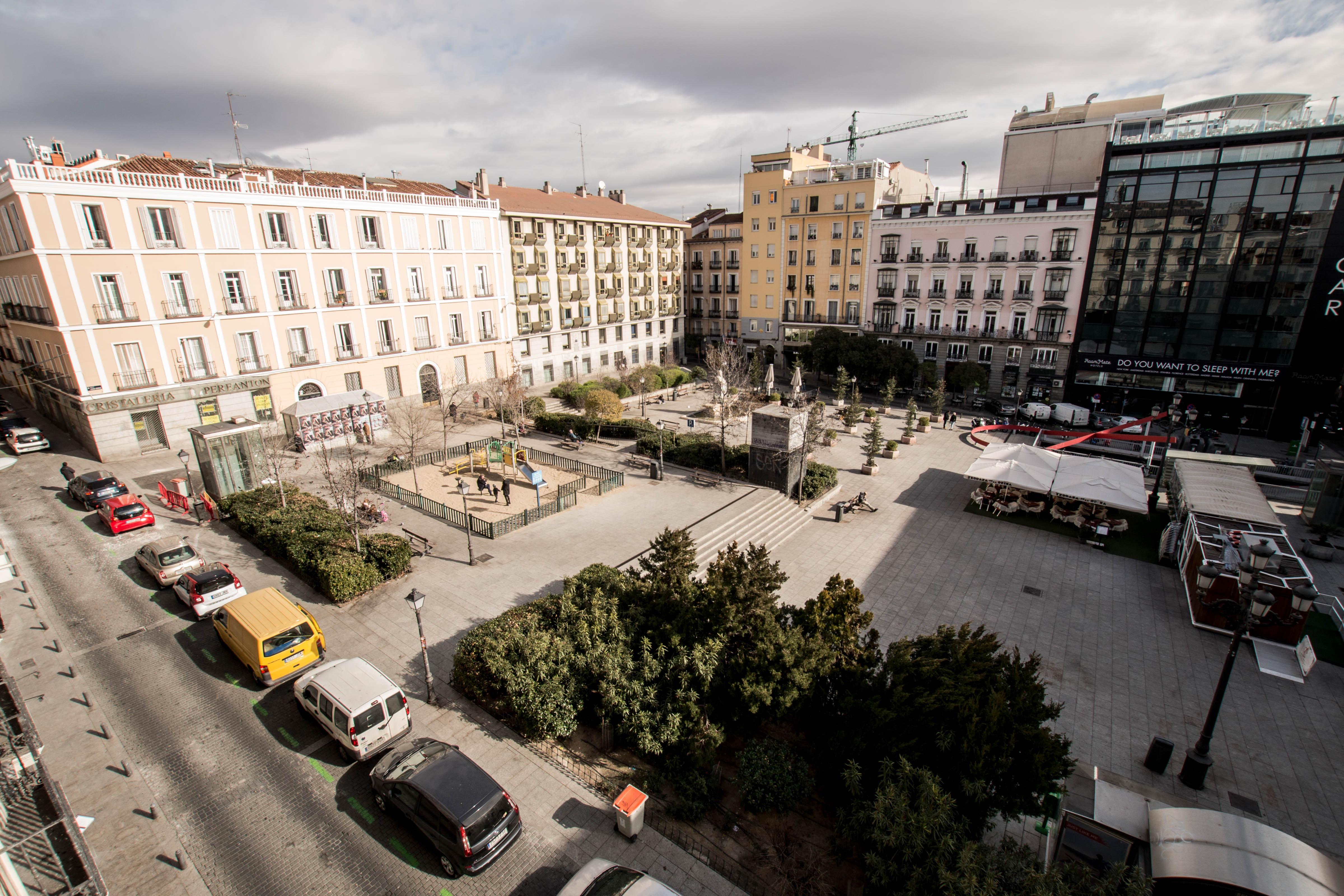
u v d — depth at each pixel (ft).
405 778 37.55
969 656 38.81
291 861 36.58
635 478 100.99
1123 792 37.65
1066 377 159.22
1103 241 148.46
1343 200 123.13
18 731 41.55
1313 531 90.22
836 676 42.96
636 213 213.66
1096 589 73.31
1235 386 140.46
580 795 41.50
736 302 228.22
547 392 176.14
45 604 63.05
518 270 167.53
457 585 66.33
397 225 136.05
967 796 33.60
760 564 49.19
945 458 124.06
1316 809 43.32
